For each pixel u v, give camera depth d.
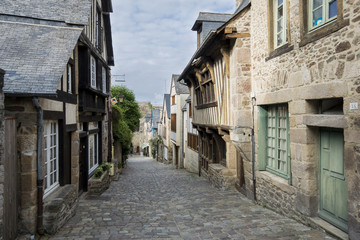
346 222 4.02
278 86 5.58
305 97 4.65
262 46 6.30
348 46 3.69
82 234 4.68
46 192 5.16
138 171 18.50
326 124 4.13
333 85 3.98
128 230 4.91
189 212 6.17
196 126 12.88
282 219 5.19
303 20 4.70
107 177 10.00
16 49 5.18
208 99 10.45
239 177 8.52
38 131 4.47
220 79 8.55
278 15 5.84
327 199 4.45
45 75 4.62
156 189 9.99
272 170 6.24
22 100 4.38
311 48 4.49
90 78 7.62
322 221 4.46
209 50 8.69
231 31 6.83
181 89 21.12
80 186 8.02
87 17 6.57
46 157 5.21
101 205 6.95
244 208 6.29
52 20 6.15
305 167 4.67
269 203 6.08
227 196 7.87
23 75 4.55
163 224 5.28
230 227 4.90
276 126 6.07
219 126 8.75
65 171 6.10
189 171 17.70
